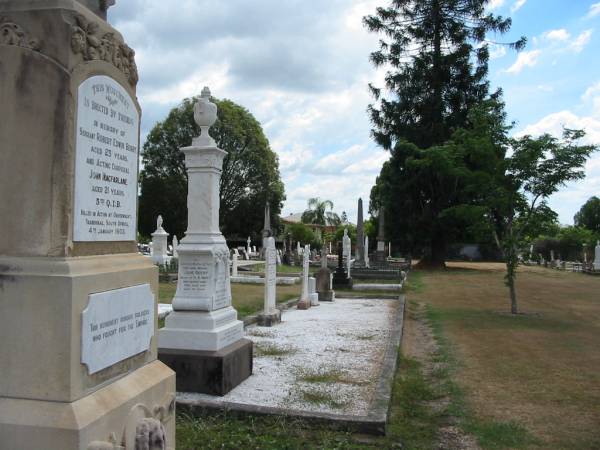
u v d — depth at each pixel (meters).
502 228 15.30
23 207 2.92
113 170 3.39
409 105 35.44
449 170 15.05
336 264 38.00
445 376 7.59
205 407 5.55
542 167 13.64
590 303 16.83
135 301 3.47
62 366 2.80
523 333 11.20
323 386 6.66
